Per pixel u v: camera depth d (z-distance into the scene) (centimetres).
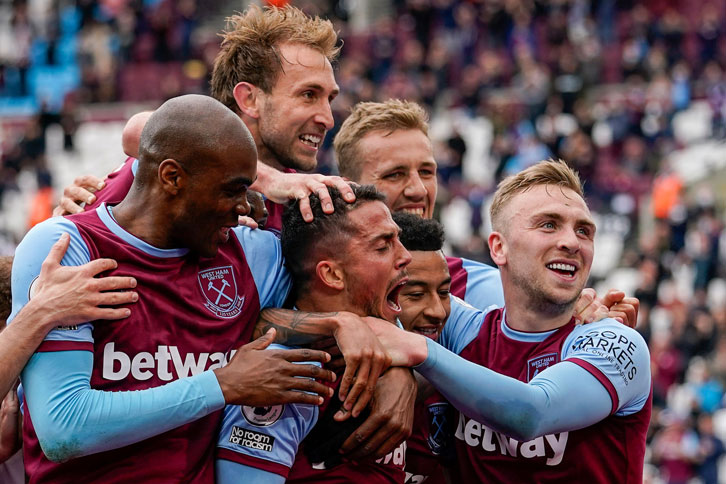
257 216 337
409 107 426
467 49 2030
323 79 382
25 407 300
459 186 1677
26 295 291
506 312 353
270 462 299
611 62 1975
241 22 389
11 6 2456
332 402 313
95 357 288
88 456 288
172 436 293
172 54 2114
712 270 1491
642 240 1548
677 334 1323
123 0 2283
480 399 308
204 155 288
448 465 362
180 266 302
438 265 346
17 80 2222
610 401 323
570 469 335
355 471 316
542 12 2039
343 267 315
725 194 1719
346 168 429
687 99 1919
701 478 1161
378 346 302
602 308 350
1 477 358
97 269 286
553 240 336
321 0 2077
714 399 1262
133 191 302
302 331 309
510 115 1828
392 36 2020
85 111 2098
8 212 1838
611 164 1748
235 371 289
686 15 2095
